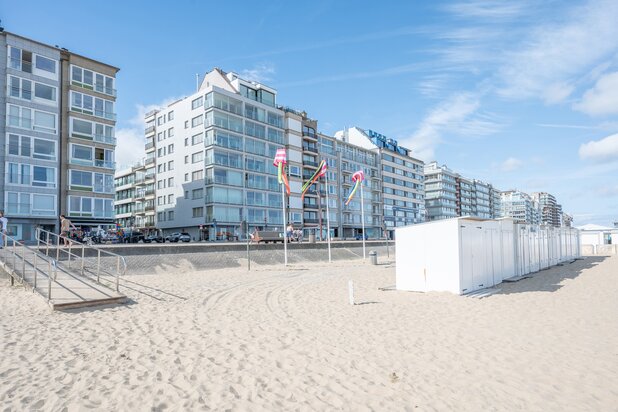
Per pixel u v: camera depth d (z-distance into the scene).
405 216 98.19
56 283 12.47
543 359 6.56
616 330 8.43
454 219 13.45
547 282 16.83
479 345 7.37
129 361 6.30
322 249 35.50
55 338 7.52
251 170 60.09
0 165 33.75
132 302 11.38
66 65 38.56
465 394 5.17
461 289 13.30
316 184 72.56
